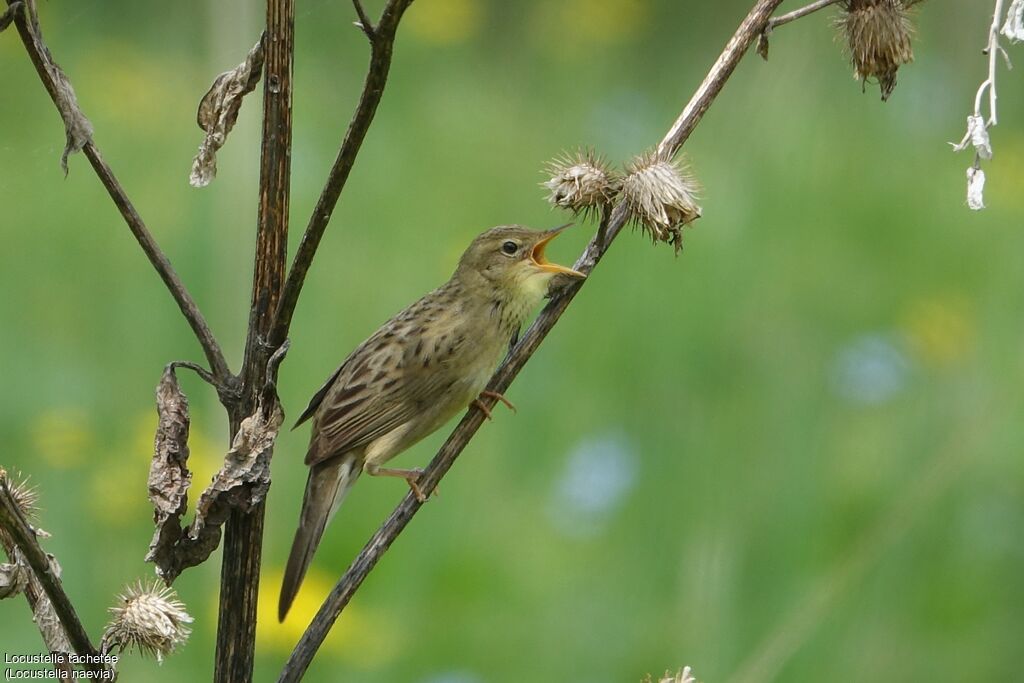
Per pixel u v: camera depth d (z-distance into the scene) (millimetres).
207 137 5934
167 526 5512
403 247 14297
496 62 18922
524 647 10344
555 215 14391
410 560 10805
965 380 12281
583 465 11086
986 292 13914
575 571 10664
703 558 10188
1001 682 10031
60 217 14242
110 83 16547
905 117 16828
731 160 15156
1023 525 10961
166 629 5395
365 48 18391
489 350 8594
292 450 11461
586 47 19422
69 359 12367
